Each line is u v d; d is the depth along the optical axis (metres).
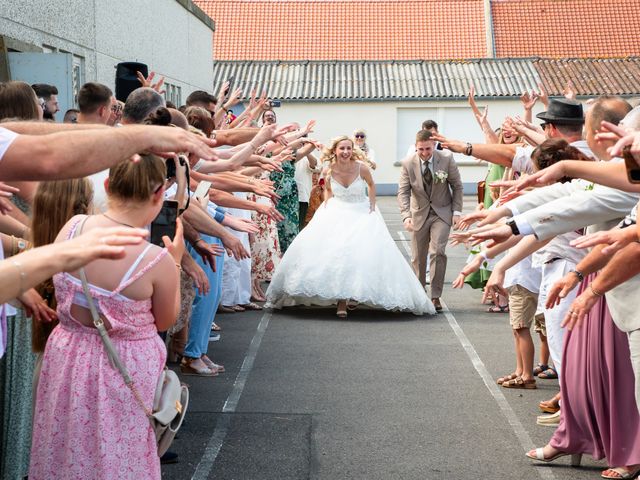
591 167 4.48
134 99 6.36
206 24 24.78
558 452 5.83
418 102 39.06
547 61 40.78
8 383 4.91
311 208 15.48
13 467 4.95
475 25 46.12
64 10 12.66
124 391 4.14
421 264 11.82
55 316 4.47
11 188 4.05
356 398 7.38
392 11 47.03
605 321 5.47
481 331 10.21
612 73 39.66
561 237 6.53
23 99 5.38
